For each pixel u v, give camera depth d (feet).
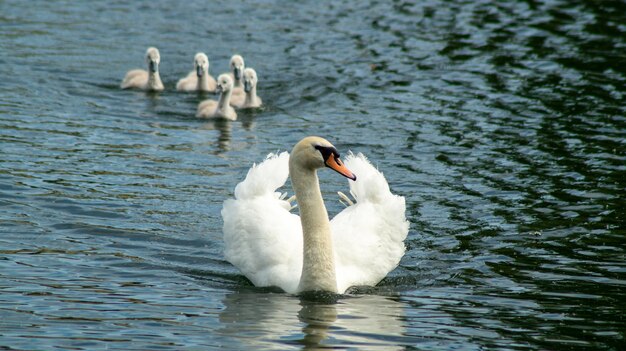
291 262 45.62
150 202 57.21
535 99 80.28
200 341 38.19
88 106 79.97
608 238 51.67
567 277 46.47
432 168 64.44
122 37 102.68
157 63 87.56
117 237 51.60
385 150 68.69
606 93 81.25
